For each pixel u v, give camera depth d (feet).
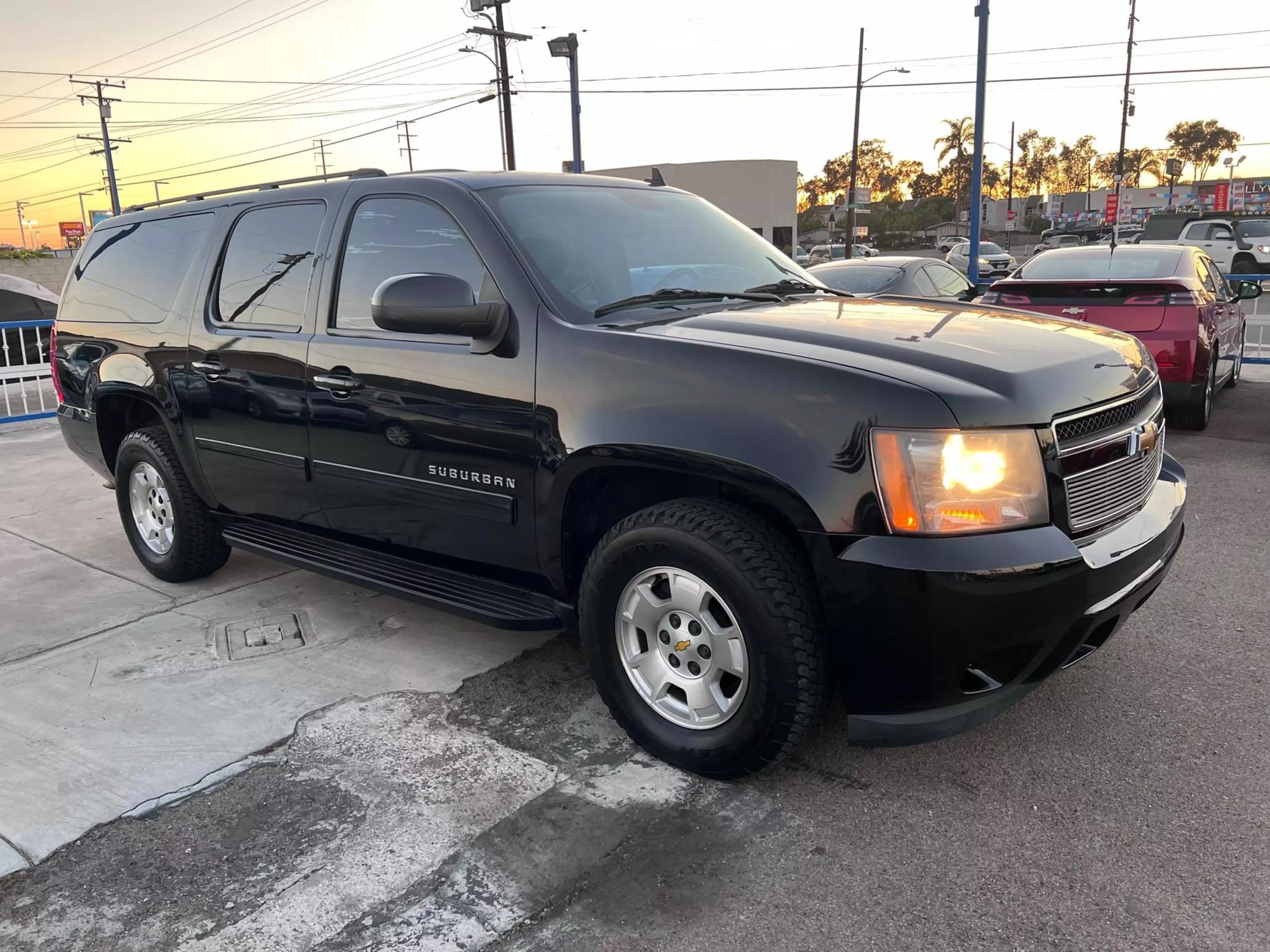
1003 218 274.98
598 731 10.54
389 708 11.16
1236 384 33.24
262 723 10.87
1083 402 8.64
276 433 12.67
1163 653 12.00
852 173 142.41
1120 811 8.79
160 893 7.98
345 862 8.33
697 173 172.96
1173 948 7.08
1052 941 7.20
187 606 14.73
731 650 8.87
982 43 67.10
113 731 10.75
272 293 12.85
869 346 8.90
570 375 9.55
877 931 7.36
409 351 10.89
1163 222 95.91
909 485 7.91
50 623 14.14
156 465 14.92
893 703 8.45
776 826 8.71
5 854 8.57
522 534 10.23
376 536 11.98
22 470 25.35
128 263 15.61
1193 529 16.96
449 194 11.03
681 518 8.86
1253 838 8.32
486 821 8.87
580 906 7.72
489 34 96.48
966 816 8.79
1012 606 7.95
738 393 8.58
